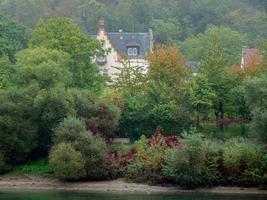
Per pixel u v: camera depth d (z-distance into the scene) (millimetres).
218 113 102375
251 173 77875
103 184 80188
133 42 151375
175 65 106312
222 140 90375
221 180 78938
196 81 99000
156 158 80438
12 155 84875
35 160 87500
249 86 81500
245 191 77500
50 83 93438
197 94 98000
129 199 71250
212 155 79375
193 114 99250
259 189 77938
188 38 198125
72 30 108938
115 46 151000
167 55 106812
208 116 102812
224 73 100625
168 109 96062
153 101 98062
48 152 86312
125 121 96938
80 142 81438
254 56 122688
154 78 106000
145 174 80500
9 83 97688
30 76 94438
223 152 79375
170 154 79250
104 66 145000
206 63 101875
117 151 85625
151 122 96625
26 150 84812
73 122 82875
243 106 97875
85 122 87000
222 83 99750
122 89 104938
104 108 89562
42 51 99000
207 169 78312
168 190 78188
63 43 108188
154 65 106250
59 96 86625
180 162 77500
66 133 82000
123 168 82000
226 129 100938
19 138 84562
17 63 100562
